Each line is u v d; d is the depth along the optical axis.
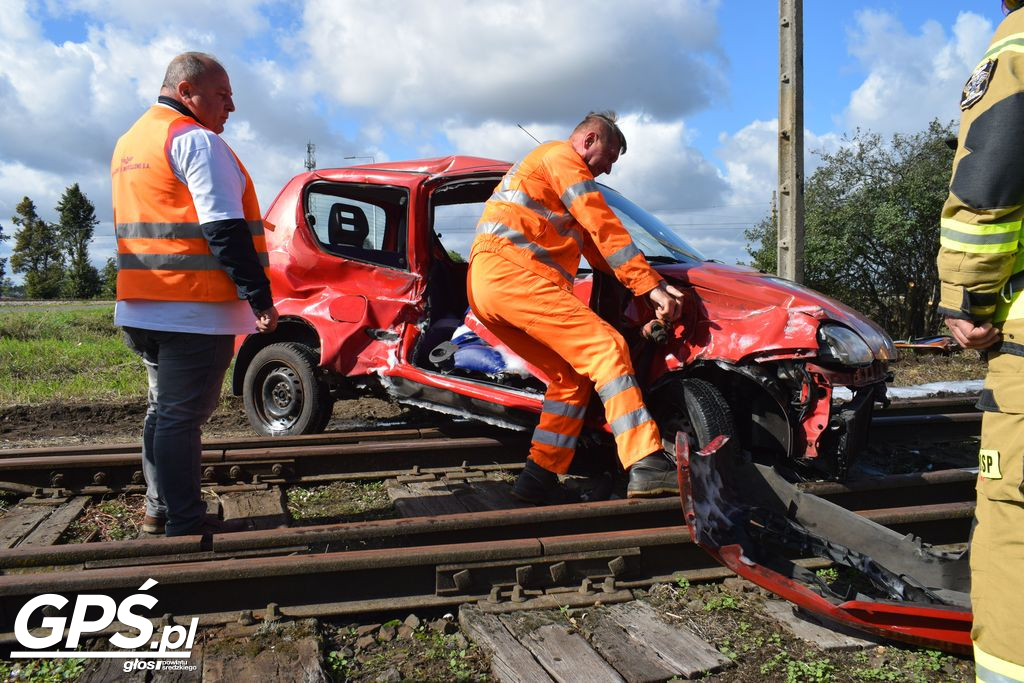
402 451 5.20
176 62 3.49
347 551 3.51
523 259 3.93
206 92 3.50
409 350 5.34
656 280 3.90
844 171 26.61
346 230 6.02
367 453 5.12
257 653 2.77
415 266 5.38
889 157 26.34
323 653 2.83
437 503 4.50
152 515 3.88
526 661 2.73
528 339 4.16
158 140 3.34
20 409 7.72
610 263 3.93
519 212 3.98
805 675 2.71
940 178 25.02
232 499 4.54
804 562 3.63
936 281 26.02
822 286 27.62
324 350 5.48
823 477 4.32
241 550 3.29
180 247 3.37
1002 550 1.94
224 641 2.85
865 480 4.20
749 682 2.68
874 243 26.47
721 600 3.26
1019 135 1.83
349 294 5.54
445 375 5.14
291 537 3.33
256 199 3.64
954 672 2.77
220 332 3.47
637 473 3.73
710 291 4.23
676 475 3.71
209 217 3.28
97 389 8.77
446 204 6.15
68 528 4.10
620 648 2.85
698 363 4.19
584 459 5.44
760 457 4.35
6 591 2.84
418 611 3.14
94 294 94.12
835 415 4.00
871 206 26.02
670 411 4.36
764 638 2.98
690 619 3.12
